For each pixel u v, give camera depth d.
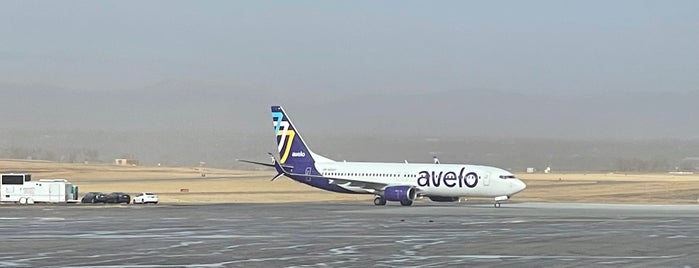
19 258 110.62
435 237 144.75
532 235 149.25
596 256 113.50
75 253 116.88
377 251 119.62
